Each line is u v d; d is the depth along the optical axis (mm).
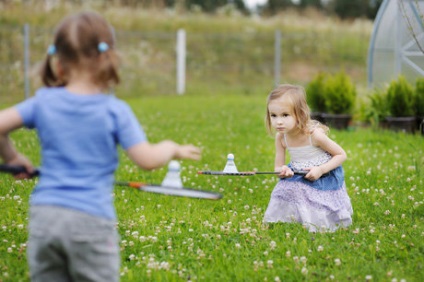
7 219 6148
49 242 3383
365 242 5414
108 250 3518
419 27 12984
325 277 4621
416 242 5355
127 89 22891
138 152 3498
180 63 23250
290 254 5043
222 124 13883
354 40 28766
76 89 3527
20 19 24672
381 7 13820
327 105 13336
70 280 3615
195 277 4590
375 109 12891
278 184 6223
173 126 13539
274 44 28219
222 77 25547
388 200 6840
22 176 3654
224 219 6250
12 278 4543
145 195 7203
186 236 5668
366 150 10164
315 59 27500
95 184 3463
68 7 26453
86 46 3498
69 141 3459
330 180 6156
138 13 27891
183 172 8492
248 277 4586
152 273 4652
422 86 12680
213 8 37500
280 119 5922
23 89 20859
